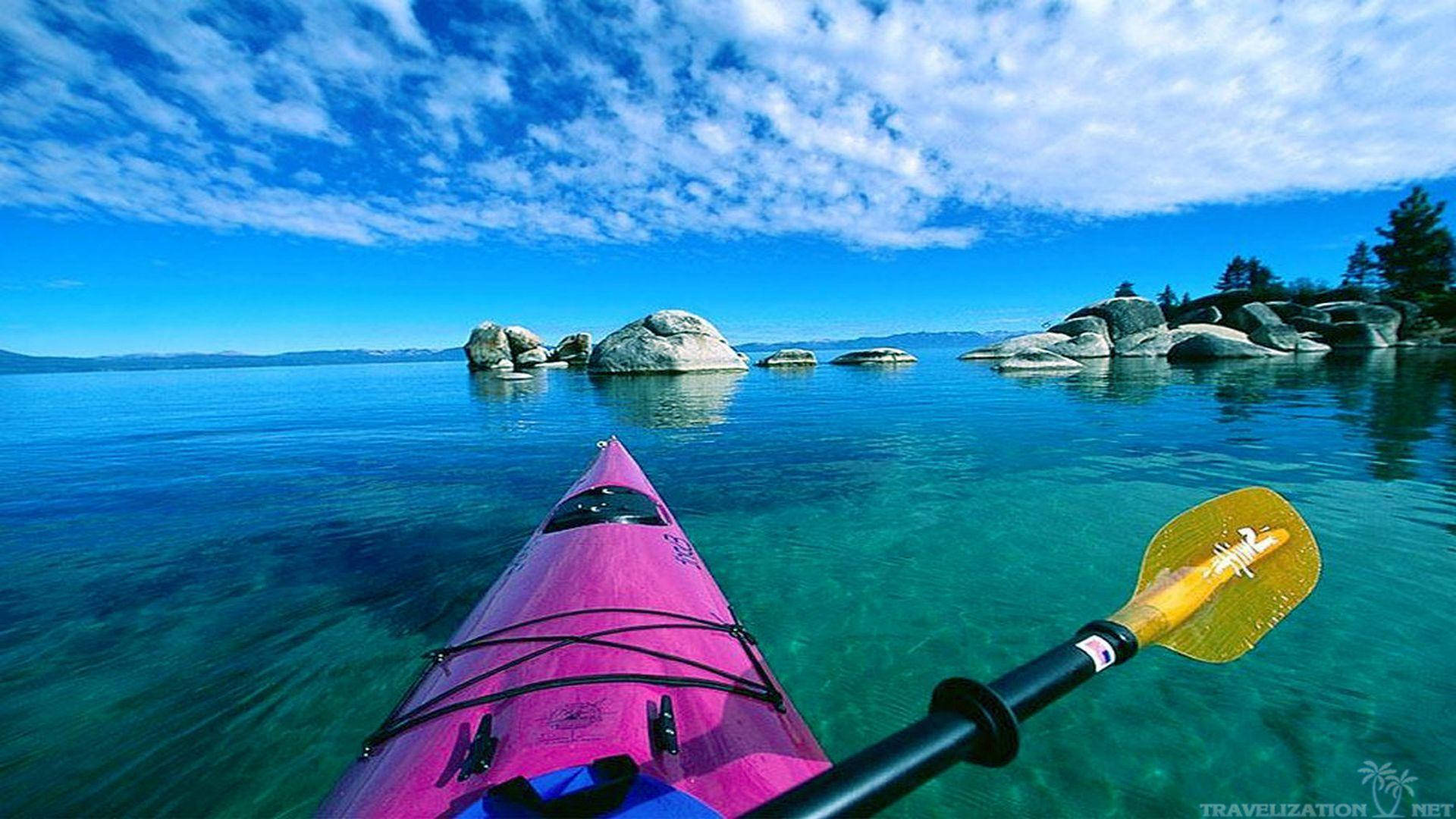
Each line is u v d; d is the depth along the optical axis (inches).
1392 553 181.2
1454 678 124.2
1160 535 67.6
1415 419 394.6
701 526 234.4
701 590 124.1
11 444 481.4
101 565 204.1
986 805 99.0
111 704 129.4
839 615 163.6
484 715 74.3
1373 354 1064.8
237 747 117.1
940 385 777.6
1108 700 121.4
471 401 770.2
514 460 372.5
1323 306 1360.7
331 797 71.7
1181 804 98.2
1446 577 165.5
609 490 186.4
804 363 1336.1
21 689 134.3
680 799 47.1
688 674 86.7
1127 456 320.2
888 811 98.6
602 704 74.5
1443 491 239.5
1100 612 162.7
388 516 256.7
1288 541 73.9
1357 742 108.5
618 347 1153.4
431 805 61.0
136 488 316.2
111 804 104.0
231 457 406.0
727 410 588.7
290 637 156.6
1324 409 452.4
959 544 208.1
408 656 148.0
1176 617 57.1
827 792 31.2
